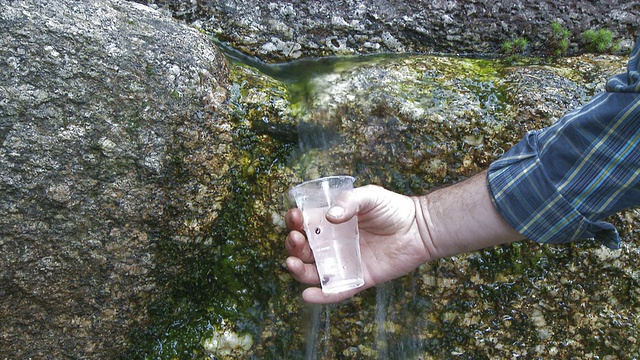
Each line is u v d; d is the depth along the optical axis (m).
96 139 0.49
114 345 0.56
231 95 0.56
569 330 0.59
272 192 0.58
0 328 0.50
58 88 0.47
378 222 0.53
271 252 0.59
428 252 0.54
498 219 0.50
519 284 0.58
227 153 0.55
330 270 0.50
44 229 0.49
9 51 0.46
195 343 0.59
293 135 0.58
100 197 0.50
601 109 0.44
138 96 0.50
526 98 0.57
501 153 0.57
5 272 0.48
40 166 0.47
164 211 0.54
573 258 0.58
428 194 0.55
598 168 0.45
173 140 0.52
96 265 0.52
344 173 0.59
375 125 0.57
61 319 0.52
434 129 0.57
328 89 0.59
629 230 0.58
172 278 0.57
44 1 0.48
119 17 0.52
